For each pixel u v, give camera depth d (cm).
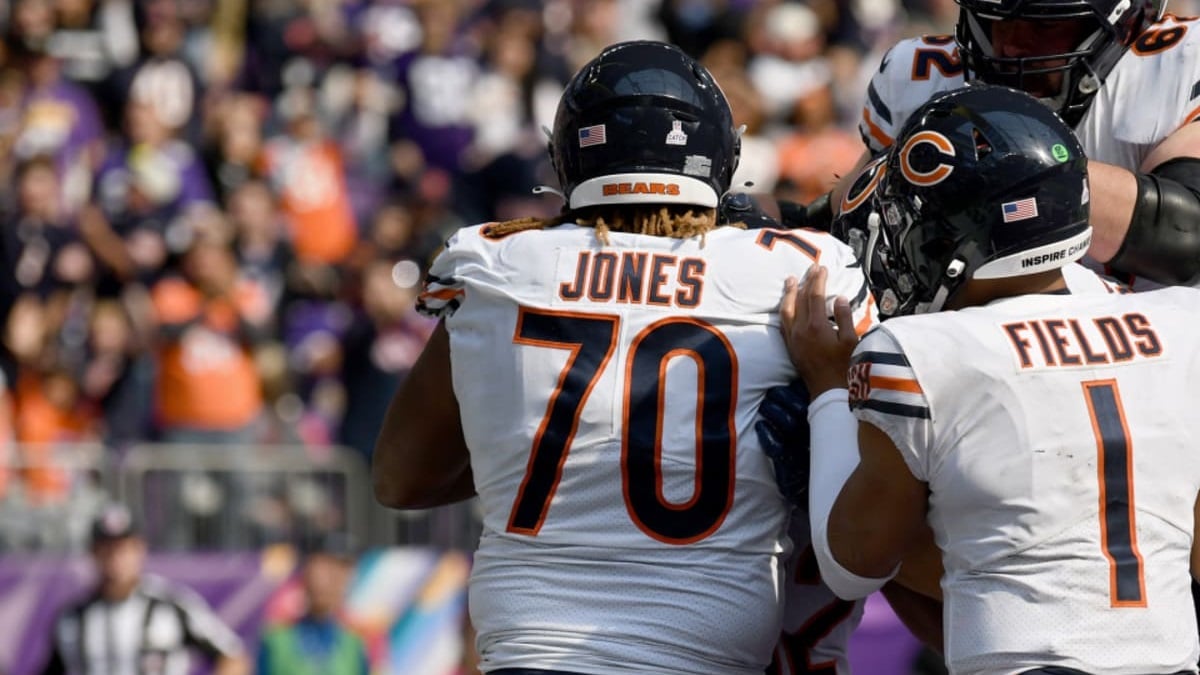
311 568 2438
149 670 2397
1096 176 1074
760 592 1014
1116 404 952
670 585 997
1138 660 934
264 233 3166
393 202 3416
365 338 3000
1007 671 942
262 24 3816
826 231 1274
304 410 3014
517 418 1021
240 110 3422
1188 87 1131
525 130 3775
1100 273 1166
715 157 1033
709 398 1007
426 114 3700
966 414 945
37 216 2961
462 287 1055
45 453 2550
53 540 2500
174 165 3167
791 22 4019
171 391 2783
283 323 3105
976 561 952
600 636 995
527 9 3947
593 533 1005
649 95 1023
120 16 3531
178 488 2570
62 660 2402
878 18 4266
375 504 2609
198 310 2838
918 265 1003
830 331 1002
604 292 1020
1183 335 977
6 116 3362
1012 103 991
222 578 2505
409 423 1107
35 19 3450
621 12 4269
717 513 1005
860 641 2341
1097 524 942
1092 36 1103
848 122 3838
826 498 980
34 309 2875
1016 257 977
